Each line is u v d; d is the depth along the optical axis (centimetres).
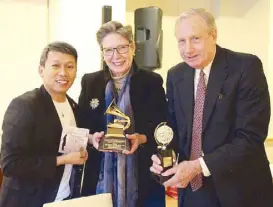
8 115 160
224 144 160
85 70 314
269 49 379
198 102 167
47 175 160
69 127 172
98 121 195
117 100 194
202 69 166
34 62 305
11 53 299
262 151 166
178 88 177
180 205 183
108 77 197
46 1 304
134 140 181
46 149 165
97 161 194
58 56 168
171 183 155
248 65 159
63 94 179
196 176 170
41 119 164
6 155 156
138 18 340
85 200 142
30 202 163
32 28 302
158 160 160
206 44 156
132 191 191
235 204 160
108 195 147
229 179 157
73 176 178
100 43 189
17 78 302
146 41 337
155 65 339
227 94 159
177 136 181
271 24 379
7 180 166
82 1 311
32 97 164
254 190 164
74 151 171
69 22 310
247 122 157
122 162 190
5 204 163
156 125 197
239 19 405
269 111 162
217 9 401
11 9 296
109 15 310
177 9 408
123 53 185
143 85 198
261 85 159
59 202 138
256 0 388
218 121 160
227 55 166
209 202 169
